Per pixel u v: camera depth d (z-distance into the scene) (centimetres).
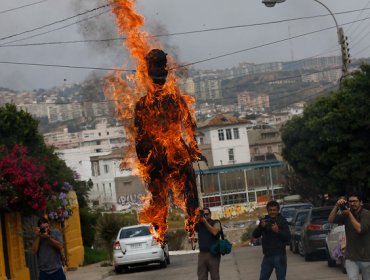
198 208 591
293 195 5131
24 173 1753
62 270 1372
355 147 2489
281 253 1220
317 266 2012
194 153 562
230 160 8712
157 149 546
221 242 1166
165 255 2500
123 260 2372
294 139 3534
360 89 2403
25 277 2002
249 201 8100
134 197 7756
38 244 1356
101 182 8000
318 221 2200
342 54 2831
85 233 3175
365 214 1059
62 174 2355
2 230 1880
